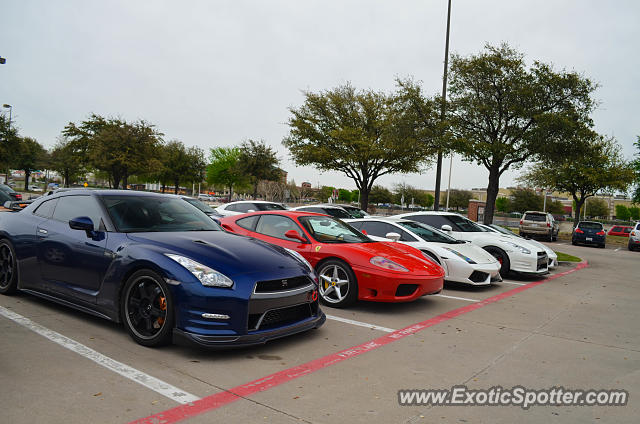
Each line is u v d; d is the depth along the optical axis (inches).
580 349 168.7
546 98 519.5
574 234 952.3
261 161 1392.7
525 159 562.6
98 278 157.8
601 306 261.7
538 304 258.7
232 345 135.2
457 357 153.1
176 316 136.6
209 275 136.7
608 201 3858.3
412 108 590.9
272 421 99.9
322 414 104.9
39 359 129.8
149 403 105.9
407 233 306.2
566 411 113.4
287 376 128.2
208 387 117.3
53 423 93.7
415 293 213.3
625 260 630.5
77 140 1328.7
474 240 370.3
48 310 182.5
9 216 203.2
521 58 543.5
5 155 1262.3
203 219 191.6
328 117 690.2
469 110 555.2
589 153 541.6
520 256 352.8
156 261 140.8
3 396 105.3
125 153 1194.6
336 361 143.2
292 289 152.9
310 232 238.2
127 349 142.3
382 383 126.6
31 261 184.5
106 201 175.2
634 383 134.5
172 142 1750.7
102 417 97.5
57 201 190.4
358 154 648.4
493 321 209.8
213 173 1752.0
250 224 257.9
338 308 221.1
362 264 213.0
